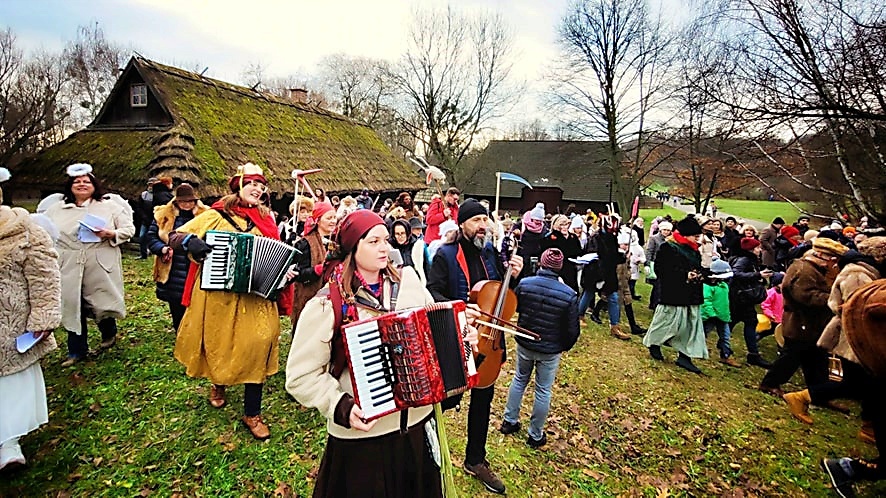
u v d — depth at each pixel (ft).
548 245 25.16
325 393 6.50
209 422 12.65
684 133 57.67
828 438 15.01
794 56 20.39
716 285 21.33
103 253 15.34
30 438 11.55
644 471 12.98
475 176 114.52
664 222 31.63
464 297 11.11
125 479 10.48
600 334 24.62
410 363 6.24
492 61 95.71
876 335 11.03
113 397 13.53
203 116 42.32
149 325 18.98
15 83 94.32
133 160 36.88
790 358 17.57
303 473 11.11
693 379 19.31
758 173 27.61
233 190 12.62
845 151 23.58
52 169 39.17
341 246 7.07
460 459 12.49
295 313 14.98
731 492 12.30
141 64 41.09
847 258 15.33
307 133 55.16
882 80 18.65
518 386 13.62
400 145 113.91
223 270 11.18
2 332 9.43
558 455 13.32
